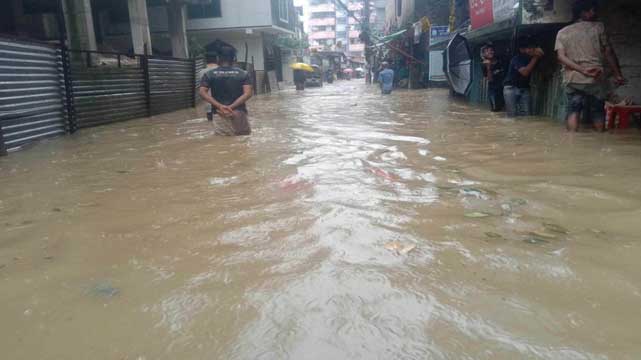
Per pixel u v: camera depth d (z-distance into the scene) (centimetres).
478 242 293
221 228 332
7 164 606
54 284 257
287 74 4250
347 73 6875
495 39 1198
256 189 433
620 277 244
